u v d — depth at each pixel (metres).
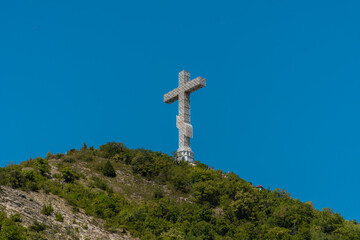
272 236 88.75
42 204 74.31
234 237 87.81
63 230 68.62
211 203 103.06
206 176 111.56
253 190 107.31
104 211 81.88
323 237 89.88
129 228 79.88
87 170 105.88
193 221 89.06
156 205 92.06
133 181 107.31
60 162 107.12
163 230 82.75
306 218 98.69
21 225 62.59
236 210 98.75
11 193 72.75
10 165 88.94
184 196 104.25
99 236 72.50
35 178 83.19
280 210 98.88
